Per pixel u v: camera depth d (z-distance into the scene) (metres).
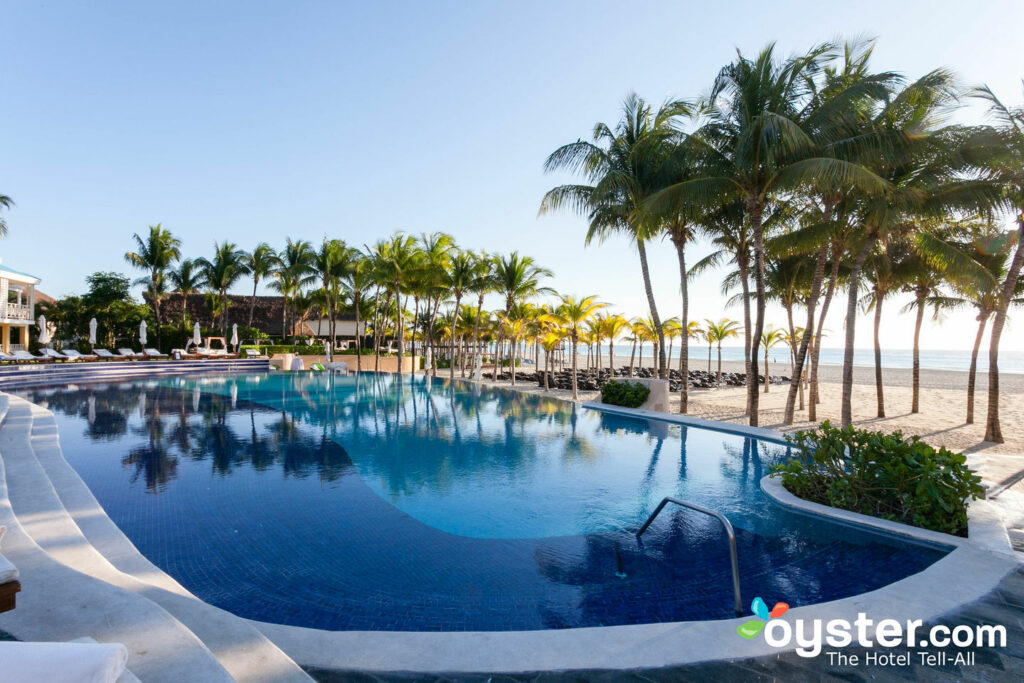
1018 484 7.95
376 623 3.83
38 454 8.16
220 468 8.45
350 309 50.88
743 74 13.01
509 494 7.44
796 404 24.78
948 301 20.27
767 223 16.45
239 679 2.45
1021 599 3.80
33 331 34.59
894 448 6.02
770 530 5.89
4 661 1.45
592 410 17.08
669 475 8.59
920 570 4.75
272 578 4.58
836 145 12.58
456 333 48.22
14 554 3.56
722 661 2.97
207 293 46.56
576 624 3.82
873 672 2.89
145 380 23.95
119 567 4.23
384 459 9.57
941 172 12.20
